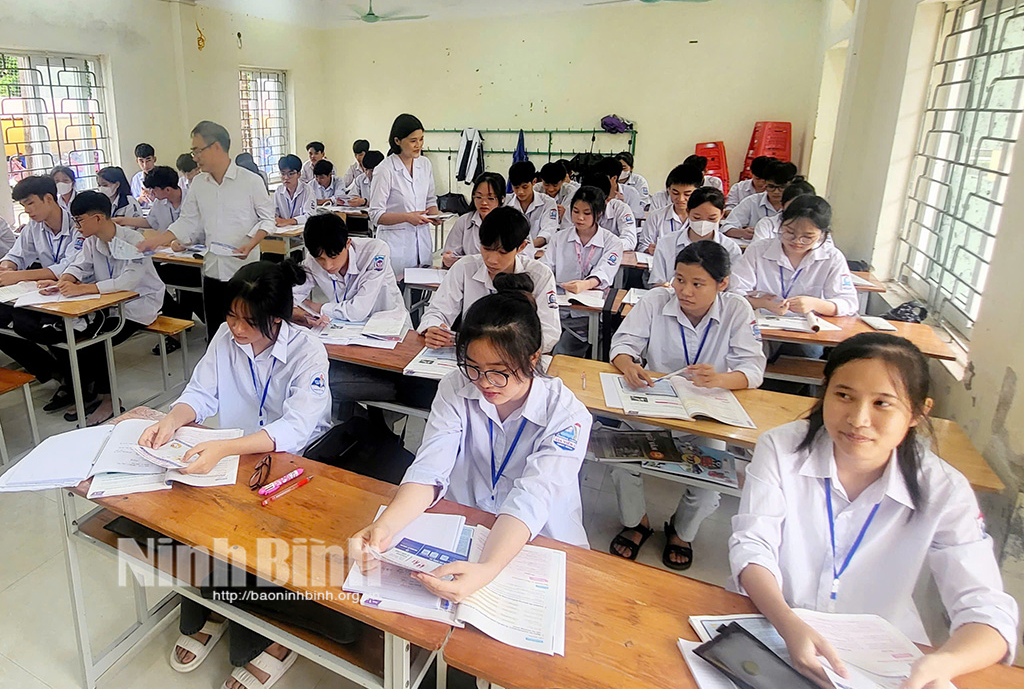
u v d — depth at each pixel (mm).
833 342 2438
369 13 8023
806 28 6410
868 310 3664
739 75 6734
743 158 6941
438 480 1279
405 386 2307
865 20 3969
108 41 5750
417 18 7844
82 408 2850
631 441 2041
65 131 5625
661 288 2250
